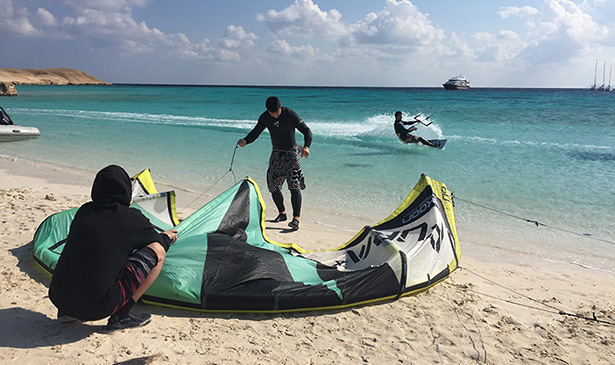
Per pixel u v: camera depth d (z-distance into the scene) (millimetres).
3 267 4742
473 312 4285
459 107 41156
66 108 35562
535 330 4027
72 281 3098
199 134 19234
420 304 4418
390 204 8703
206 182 10414
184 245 4348
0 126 17109
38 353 3072
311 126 23266
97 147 15539
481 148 15656
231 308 3961
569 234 7113
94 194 3230
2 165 12055
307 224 7492
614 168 11906
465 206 8648
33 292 4141
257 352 3346
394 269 4449
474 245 6688
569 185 10164
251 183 6105
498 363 3424
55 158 13367
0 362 2910
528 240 6883
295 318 3984
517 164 12656
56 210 7109
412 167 12344
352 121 26547
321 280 4379
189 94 76312
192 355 3223
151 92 87375
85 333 3404
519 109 37188
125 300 3330
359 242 5406
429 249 4984
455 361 3412
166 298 3973
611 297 4930
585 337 3914
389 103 48938
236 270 4184
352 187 10078
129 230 3268
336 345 3543
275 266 4395
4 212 6863
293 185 7098
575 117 28359
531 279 5438
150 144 16266
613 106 41594
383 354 3445
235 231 5398
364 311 4195
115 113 30812
